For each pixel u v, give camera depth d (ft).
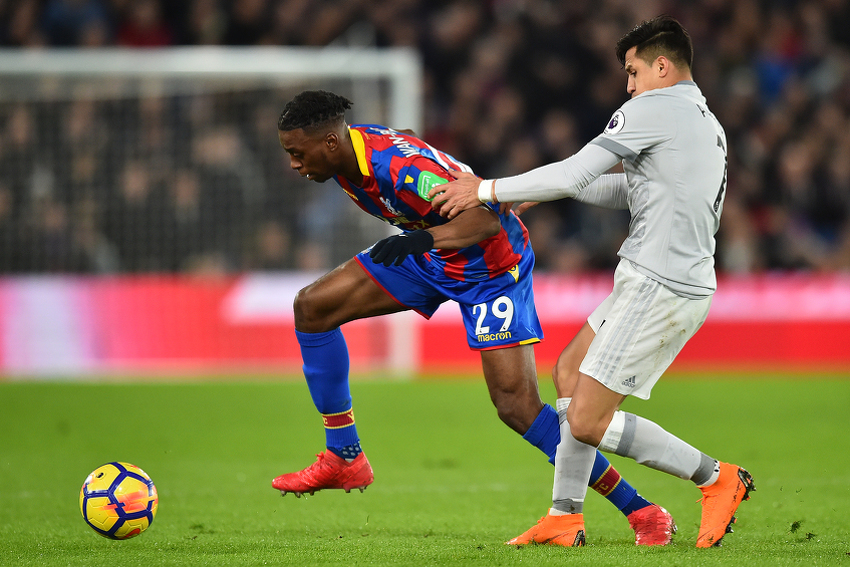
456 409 106.73
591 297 133.69
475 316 48.96
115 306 133.49
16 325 132.57
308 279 135.85
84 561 40.81
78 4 169.99
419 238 42.68
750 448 81.51
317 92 46.50
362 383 127.75
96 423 95.71
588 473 45.24
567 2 178.50
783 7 190.60
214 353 133.59
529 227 156.87
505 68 173.58
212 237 146.72
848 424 95.40
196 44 172.86
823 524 50.98
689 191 42.16
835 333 139.33
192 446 83.41
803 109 176.04
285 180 144.97
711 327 139.44
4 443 84.07
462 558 40.65
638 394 43.83
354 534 48.98
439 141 171.83
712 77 177.78
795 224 166.09
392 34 176.35
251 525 51.83
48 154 146.10
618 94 170.81
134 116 146.72
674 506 58.65
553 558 40.45
